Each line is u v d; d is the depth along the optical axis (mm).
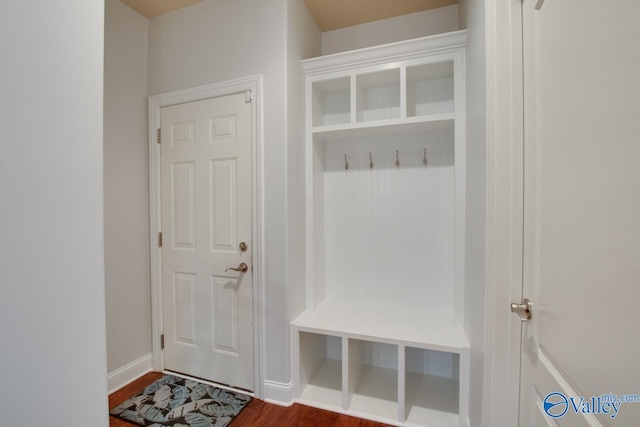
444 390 1905
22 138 457
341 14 2135
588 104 601
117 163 2002
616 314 513
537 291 876
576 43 648
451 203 2021
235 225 1945
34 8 473
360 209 2240
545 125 815
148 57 2188
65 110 517
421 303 2107
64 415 511
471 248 1511
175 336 2150
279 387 1818
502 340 1056
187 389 1956
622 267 497
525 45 975
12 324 445
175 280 2143
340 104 2277
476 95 1378
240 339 1942
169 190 2146
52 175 497
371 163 2201
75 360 529
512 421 1042
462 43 1704
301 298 2000
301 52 1994
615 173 516
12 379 445
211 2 1982
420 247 2104
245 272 1914
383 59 1864
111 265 1959
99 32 572
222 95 1951
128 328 2059
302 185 2020
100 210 573
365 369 2156
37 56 476
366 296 2234
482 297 1224
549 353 790
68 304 519
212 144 1997
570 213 676
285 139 1789
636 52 462
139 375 2113
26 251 461
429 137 2066
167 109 2137
